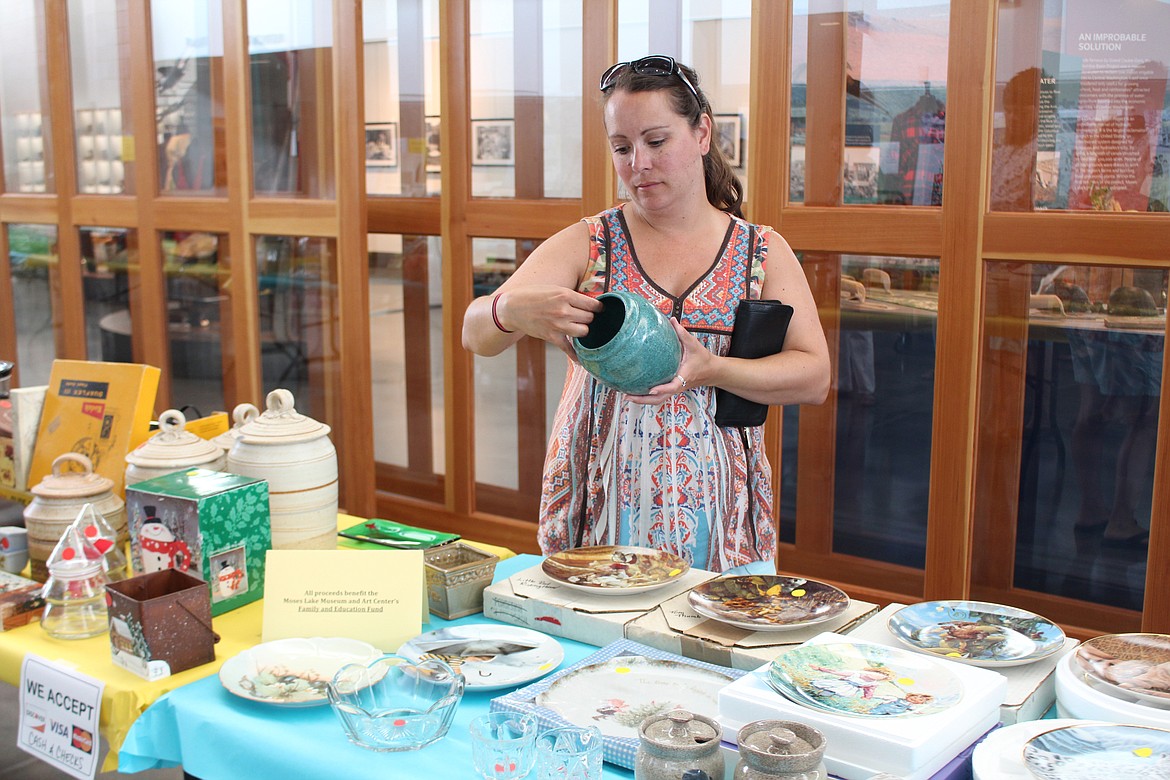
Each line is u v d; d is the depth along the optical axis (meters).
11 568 1.95
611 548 1.76
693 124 1.76
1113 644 1.32
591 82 3.27
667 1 3.11
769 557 1.90
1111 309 2.61
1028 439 2.77
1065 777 1.01
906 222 2.80
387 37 3.78
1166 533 2.58
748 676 1.23
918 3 2.71
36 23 4.48
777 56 2.90
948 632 1.40
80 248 4.49
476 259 3.66
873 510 3.00
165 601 1.47
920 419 2.89
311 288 3.77
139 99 4.08
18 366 4.91
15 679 1.60
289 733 1.29
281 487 1.82
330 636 1.57
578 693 1.32
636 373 1.58
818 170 2.92
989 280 2.74
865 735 1.08
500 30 3.46
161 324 4.23
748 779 1.02
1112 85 2.54
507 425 3.70
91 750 1.46
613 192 3.31
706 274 1.82
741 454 1.84
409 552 1.62
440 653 1.48
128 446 2.06
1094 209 2.61
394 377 4.01
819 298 2.99
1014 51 2.63
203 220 3.99
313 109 3.62
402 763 1.20
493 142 3.55
